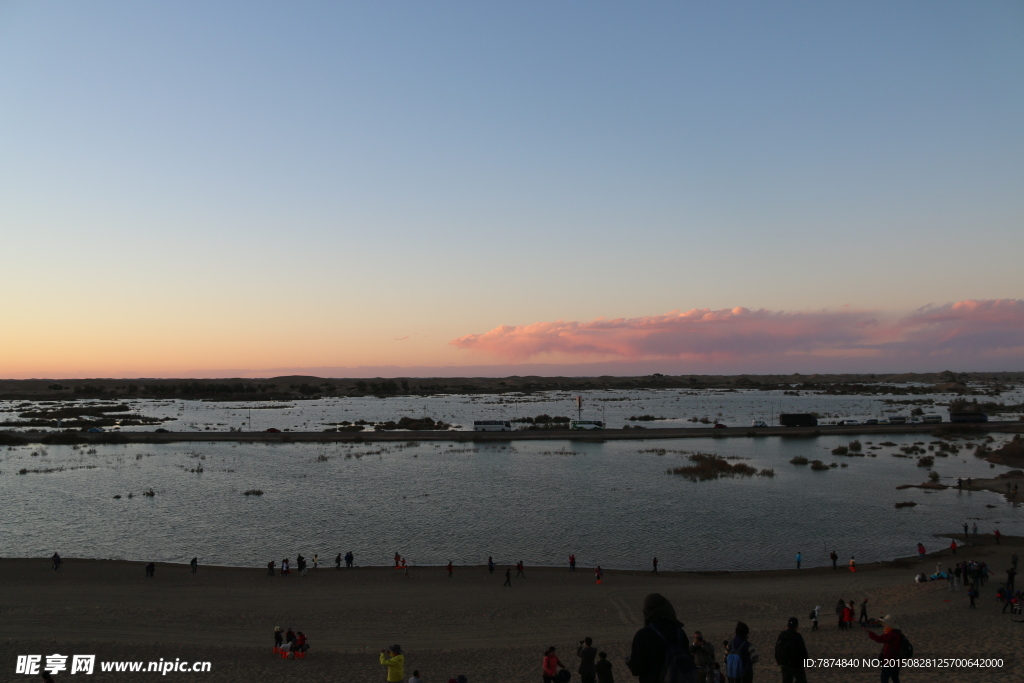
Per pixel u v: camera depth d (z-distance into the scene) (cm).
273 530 5906
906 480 8356
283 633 3247
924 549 5150
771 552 5247
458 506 6850
